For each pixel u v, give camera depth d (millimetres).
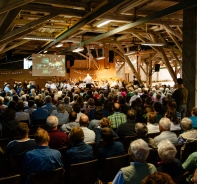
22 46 18109
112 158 2963
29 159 2680
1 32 7805
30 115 6129
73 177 2814
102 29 11141
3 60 22188
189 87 6859
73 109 5801
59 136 3676
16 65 22344
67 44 17203
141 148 2199
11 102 6355
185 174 2320
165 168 2322
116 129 4793
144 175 2162
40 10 7547
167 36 13461
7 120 4605
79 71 21281
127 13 8602
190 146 3412
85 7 7828
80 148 3047
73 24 9930
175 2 7613
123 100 6625
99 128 4113
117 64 21953
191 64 6797
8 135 4500
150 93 8953
